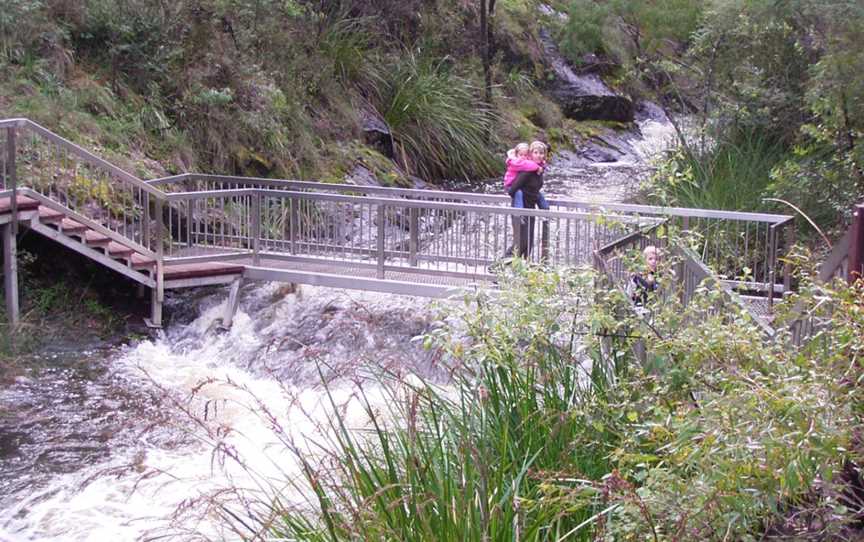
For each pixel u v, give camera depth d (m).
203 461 7.64
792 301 4.29
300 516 4.47
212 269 10.86
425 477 4.13
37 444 7.96
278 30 17.77
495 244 9.71
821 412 3.54
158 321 10.81
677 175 6.84
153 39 14.97
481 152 20.39
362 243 10.63
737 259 9.62
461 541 3.77
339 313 10.34
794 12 13.93
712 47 15.67
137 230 12.20
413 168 19.25
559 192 18.44
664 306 4.97
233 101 15.54
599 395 4.86
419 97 19.89
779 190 12.65
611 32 20.81
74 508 6.90
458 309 5.45
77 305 10.91
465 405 5.12
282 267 10.93
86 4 14.77
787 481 3.52
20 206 9.96
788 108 14.52
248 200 11.40
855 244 4.88
